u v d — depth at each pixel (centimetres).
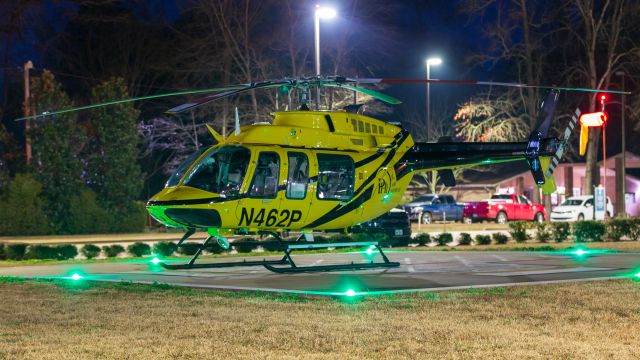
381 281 1588
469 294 1337
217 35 5175
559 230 3039
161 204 1562
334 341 948
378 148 1820
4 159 4672
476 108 5075
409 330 1016
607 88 4966
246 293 1364
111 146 4409
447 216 5022
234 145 1627
